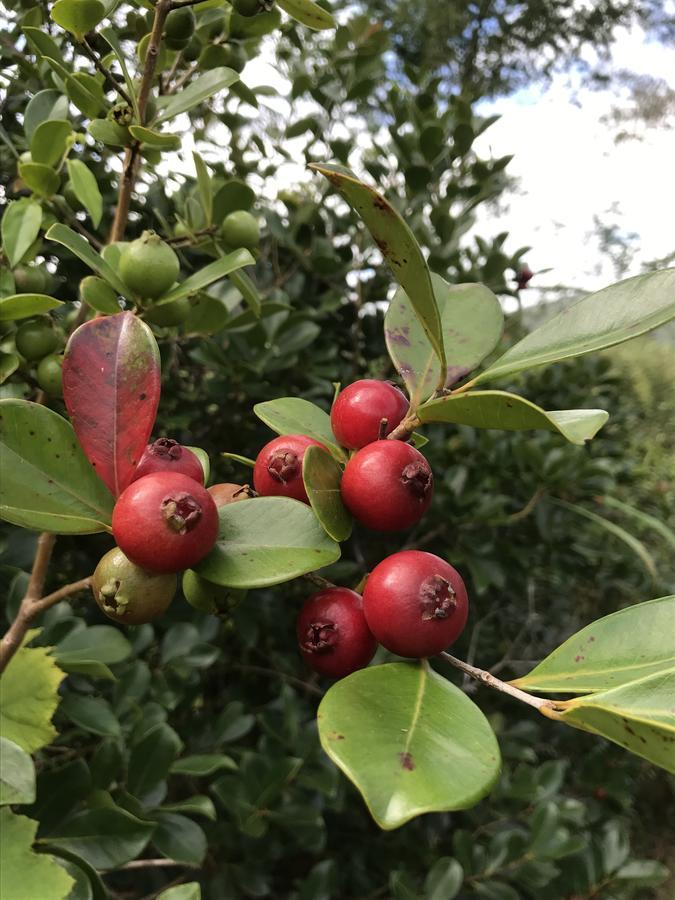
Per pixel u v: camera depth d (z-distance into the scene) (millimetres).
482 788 147
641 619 194
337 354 773
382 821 138
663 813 1076
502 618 949
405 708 166
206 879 569
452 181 717
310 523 195
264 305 507
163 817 409
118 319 210
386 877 687
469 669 178
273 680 744
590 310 204
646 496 1234
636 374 1840
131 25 448
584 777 810
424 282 172
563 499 875
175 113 325
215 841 553
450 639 179
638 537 1147
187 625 546
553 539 841
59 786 329
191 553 177
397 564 182
